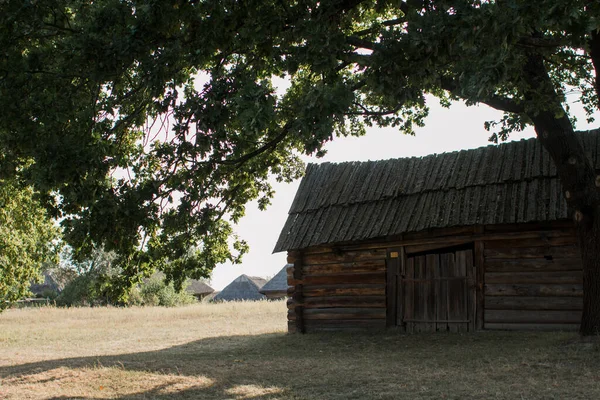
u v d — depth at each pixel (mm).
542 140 12047
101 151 9656
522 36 7969
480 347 12875
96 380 10898
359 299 16453
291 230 17438
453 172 16250
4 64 9922
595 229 11680
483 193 15086
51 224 24094
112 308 34969
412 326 15625
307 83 11062
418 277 15750
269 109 7645
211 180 11609
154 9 9102
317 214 17438
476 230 14953
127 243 10297
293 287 17391
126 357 13922
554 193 14141
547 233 14180
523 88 9922
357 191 17484
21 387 10555
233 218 14844
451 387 9188
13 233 21406
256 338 17250
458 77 8656
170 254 11898
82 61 9469
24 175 10250
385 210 16266
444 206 15359
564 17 6613
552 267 14148
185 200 10703
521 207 14156
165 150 10547
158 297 48500
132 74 11359
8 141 9992
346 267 16734
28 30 9781
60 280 59875
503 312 14555
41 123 10094
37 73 10367
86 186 9461
